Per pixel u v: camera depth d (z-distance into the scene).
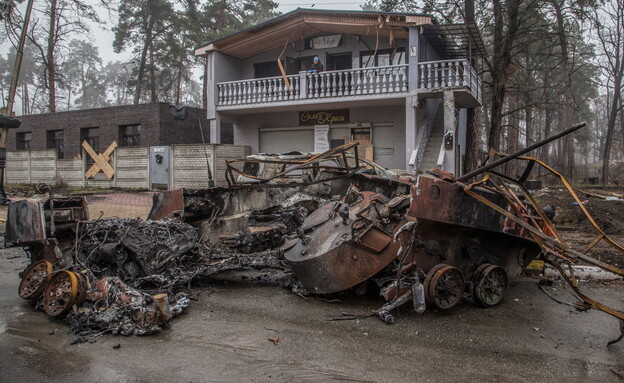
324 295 5.85
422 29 15.61
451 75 14.98
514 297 6.01
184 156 16.98
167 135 21.39
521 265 6.23
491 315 5.25
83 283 5.18
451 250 5.59
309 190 8.46
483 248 5.83
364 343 4.38
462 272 5.64
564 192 17.14
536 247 6.20
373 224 5.31
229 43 19.05
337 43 18.92
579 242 10.07
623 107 36.91
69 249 6.12
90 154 19.72
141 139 21.53
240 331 4.71
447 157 14.73
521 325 4.91
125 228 6.05
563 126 37.41
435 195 5.00
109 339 4.51
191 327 4.85
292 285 6.32
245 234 7.44
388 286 5.23
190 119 22.50
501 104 15.86
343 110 18.52
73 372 3.77
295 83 18.23
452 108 14.79
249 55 20.25
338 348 4.25
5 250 9.38
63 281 5.24
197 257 6.66
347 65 19.36
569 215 13.08
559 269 4.95
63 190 16.45
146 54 34.94
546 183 28.20
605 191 21.11
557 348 4.27
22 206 5.91
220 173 16.67
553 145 60.03
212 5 32.16
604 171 28.64
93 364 3.93
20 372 3.77
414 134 15.55
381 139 18.09
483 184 5.84
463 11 18.36
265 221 8.13
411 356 4.07
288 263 5.96
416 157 15.05
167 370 3.79
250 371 3.77
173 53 33.78
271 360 3.99
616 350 4.23
